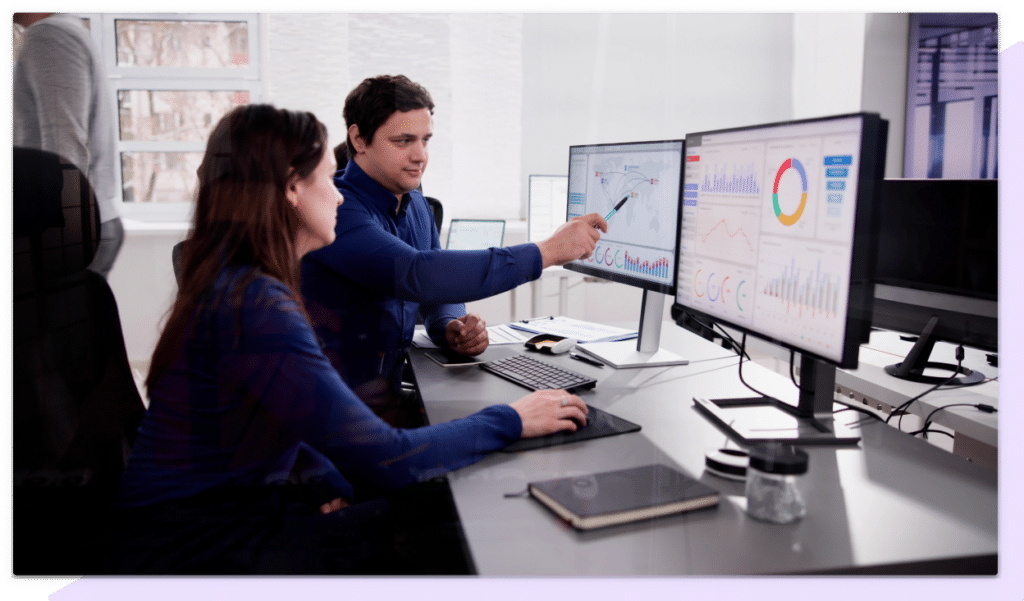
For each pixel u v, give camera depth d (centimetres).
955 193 116
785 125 93
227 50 222
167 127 216
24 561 93
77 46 105
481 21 259
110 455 98
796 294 92
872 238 81
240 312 85
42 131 102
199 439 90
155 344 91
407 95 146
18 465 95
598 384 121
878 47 175
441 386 120
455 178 268
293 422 84
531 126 273
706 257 114
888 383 116
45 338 98
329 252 137
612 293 211
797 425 97
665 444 91
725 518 71
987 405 105
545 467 83
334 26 232
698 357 141
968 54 144
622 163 138
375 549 92
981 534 69
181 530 92
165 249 109
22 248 97
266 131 90
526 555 65
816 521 71
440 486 81
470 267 134
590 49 273
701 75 279
